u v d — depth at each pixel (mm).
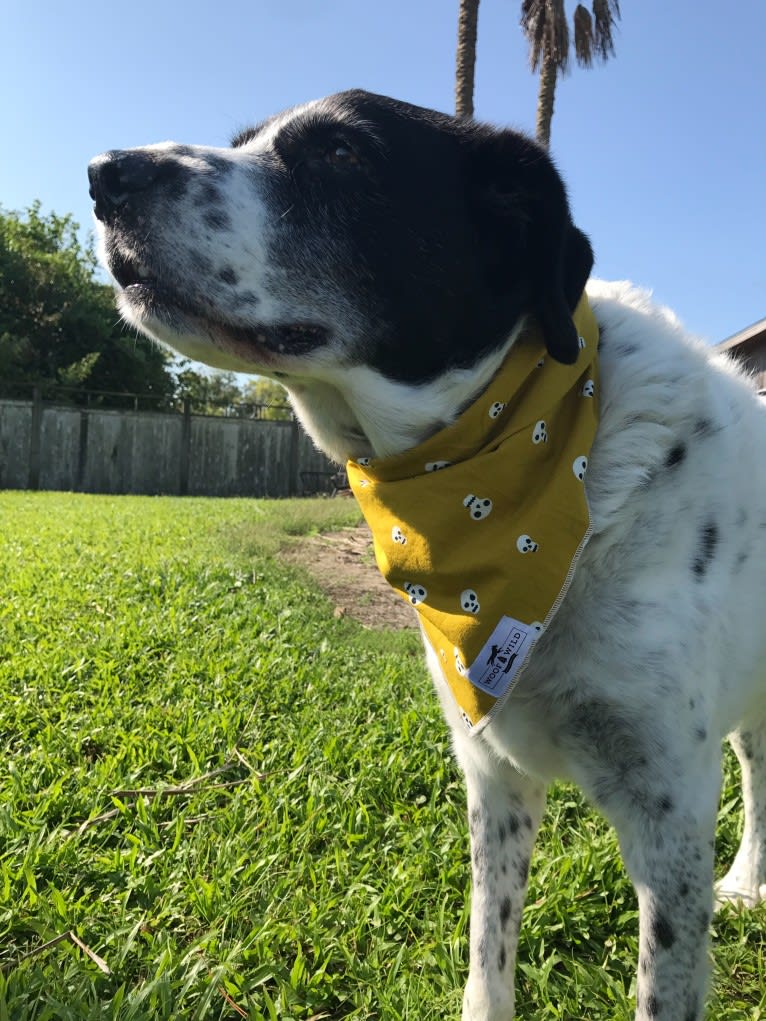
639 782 508
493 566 531
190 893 647
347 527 2979
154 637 1286
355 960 593
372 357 589
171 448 6395
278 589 1741
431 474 568
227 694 1064
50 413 6070
